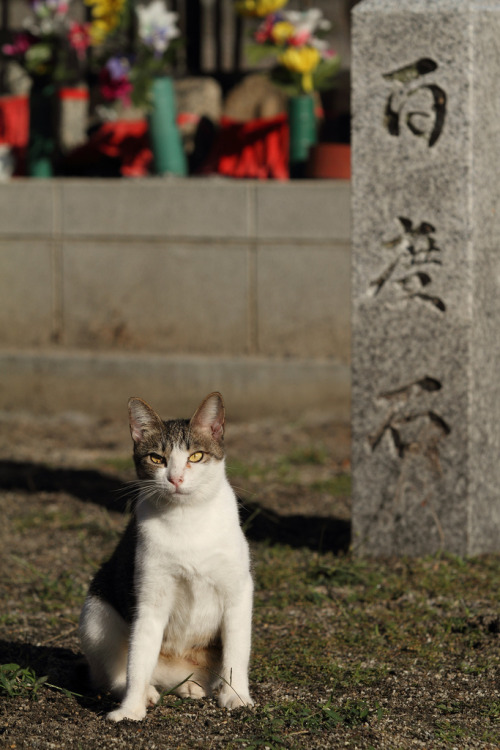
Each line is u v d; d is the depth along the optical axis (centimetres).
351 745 407
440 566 646
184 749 402
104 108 1346
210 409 443
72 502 834
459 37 631
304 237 1116
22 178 1298
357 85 652
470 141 635
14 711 438
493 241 669
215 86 1390
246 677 449
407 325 657
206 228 1142
